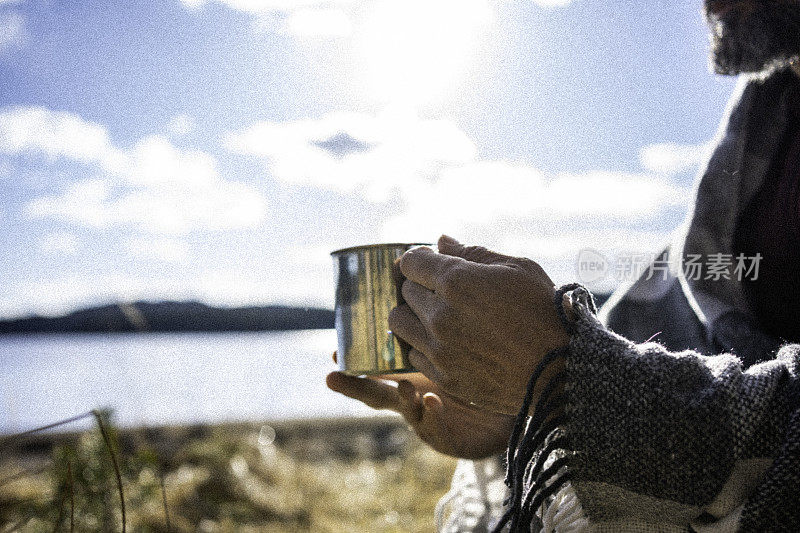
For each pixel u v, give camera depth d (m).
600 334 0.79
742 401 0.74
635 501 0.79
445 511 1.34
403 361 0.92
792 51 1.10
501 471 1.24
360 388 1.09
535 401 0.84
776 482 0.71
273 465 4.52
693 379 0.76
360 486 4.52
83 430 4.54
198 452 4.15
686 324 1.33
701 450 0.73
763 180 1.20
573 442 0.78
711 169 1.25
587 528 0.83
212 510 3.62
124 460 2.05
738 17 1.12
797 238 1.15
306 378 7.30
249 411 6.04
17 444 4.09
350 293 0.93
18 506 2.36
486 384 0.85
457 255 0.91
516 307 0.81
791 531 0.71
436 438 1.15
